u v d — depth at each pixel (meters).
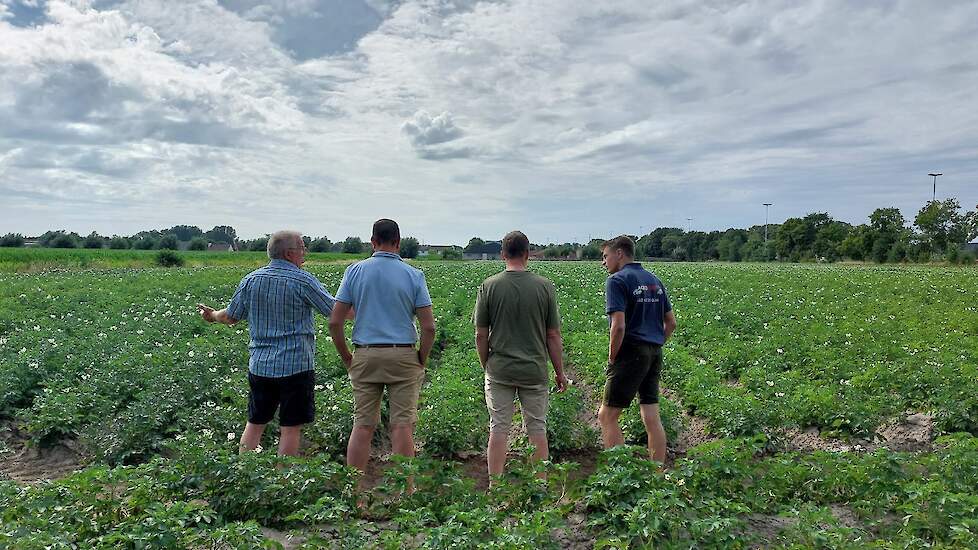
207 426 8.66
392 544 4.98
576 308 21.56
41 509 5.30
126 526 5.21
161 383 10.11
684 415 10.87
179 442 7.25
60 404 9.55
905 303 23.73
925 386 10.69
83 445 9.06
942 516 5.42
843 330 16.89
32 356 11.77
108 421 8.95
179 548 4.83
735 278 39.16
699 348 15.49
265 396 7.11
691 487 5.87
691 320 18.69
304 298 7.11
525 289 7.08
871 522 5.86
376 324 6.95
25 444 9.34
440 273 39.78
